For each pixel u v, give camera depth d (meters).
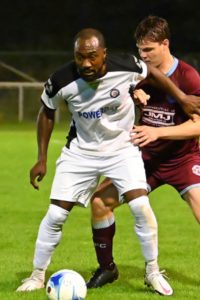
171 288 11.88
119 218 20.00
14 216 20.30
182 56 66.31
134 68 11.16
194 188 12.17
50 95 11.36
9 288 12.28
